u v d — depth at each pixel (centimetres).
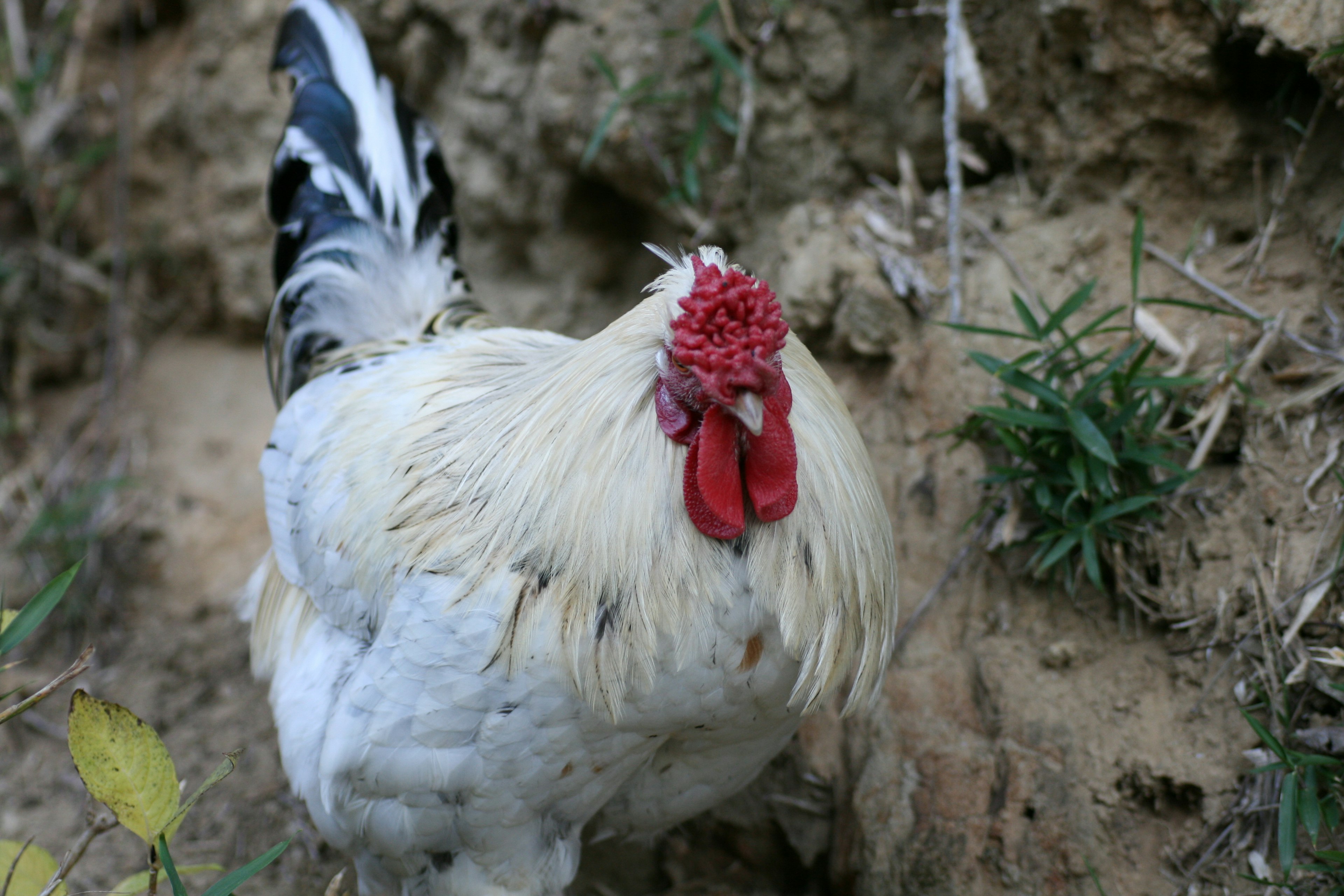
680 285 250
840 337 426
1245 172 373
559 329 541
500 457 268
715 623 248
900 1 424
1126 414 336
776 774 382
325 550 303
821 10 431
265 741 444
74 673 244
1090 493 345
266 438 569
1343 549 305
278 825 409
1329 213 352
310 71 435
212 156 589
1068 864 317
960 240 412
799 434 260
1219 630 324
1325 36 323
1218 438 349
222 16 580
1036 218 411
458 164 542
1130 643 341
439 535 269
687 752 296
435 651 257
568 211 521
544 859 292
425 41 535
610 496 248
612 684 249
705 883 390
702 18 425
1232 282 367
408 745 262
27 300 586
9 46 592
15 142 598
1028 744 335
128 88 610
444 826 275
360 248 401
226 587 518
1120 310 340
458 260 467
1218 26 349
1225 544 332
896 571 291
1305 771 284
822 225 443
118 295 596
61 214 586
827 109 445
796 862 380
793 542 252
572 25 475
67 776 435
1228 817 303
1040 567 341
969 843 332
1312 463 327
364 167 416
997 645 358
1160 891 307
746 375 225
